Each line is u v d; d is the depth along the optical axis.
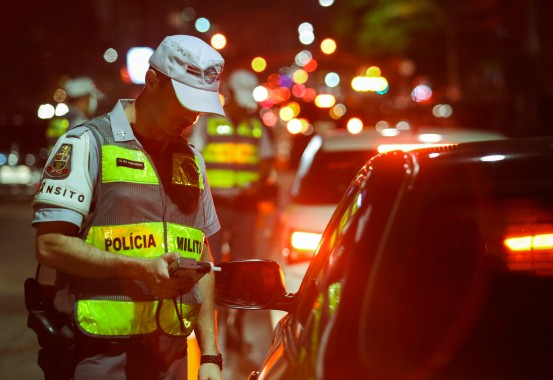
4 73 60.06
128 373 5.10
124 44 82.88
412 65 105.25
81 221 5.05
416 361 3.44
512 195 3.66
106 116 5.23
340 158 10.62
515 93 47.59
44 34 62.12
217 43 46.78
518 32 48.72
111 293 5.07
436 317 3.52
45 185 5.04
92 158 5.10
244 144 11.66
